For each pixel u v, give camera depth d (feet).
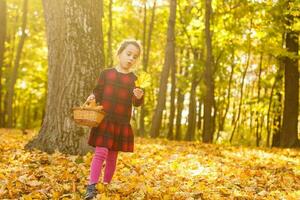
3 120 99.40
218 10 62.64
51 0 26.16
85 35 25.39
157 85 116.06
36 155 23.77
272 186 21.59
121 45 17.21
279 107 83.41
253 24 59.82
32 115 152.97
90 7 25.57
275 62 80.02
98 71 25.84
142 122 85.35
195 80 85.71
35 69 111.65
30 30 94.43
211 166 26.35
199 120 108.17
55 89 25.79
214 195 18.28
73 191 17.51
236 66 98.17
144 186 18.39
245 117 118.62
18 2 88.89
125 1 74.84
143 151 30.83
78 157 23.59
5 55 97.66
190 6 72.28
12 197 16.51
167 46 54.08
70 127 25.04
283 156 37.47
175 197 17.34
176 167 24.53
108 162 17.49
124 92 17.04
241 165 28.66
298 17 53.06
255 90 123.24
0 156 24.20
